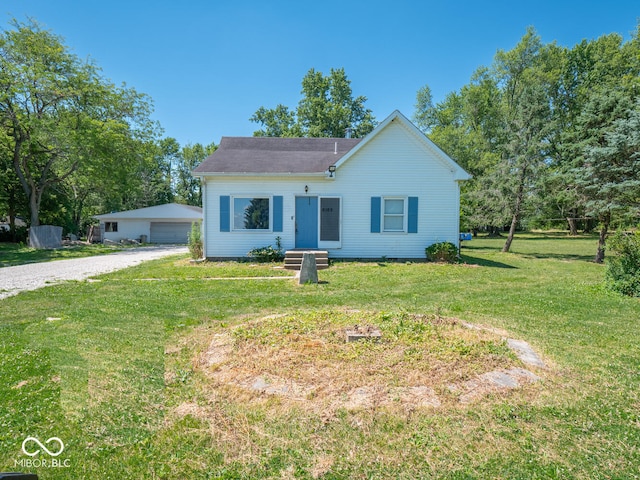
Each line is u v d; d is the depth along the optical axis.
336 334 4.53
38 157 25.45
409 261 13.12
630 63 29.47
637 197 13.79
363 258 13.32
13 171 25.36
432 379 3.44
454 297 7.37
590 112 15.53
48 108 23.61
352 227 13.30
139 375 3.30
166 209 31.55
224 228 13.20
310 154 14.92
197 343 4.48
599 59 31.61
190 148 57.62
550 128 17.14
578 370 3.80
